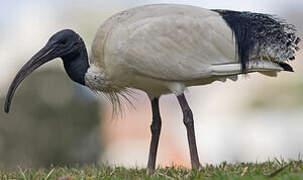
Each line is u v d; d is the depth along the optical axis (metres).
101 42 9.99
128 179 9.41
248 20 9.91
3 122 19.42
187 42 9.77
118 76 10.03
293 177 8.21
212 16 9.95
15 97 19.58
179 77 9.84
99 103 20.14
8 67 22.44
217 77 10.02
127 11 10.08
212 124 30.28
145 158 23.19
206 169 9.73
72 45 10.38
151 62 9.74
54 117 19.59
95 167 11.23
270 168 9.73
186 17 9.84
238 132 30.00
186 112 9.85
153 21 9.77
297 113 30.55
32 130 19.44
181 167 10.51
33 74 19.70
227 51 9.84
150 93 10.31
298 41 9.90
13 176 10.16
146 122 23.66
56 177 10.06
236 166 10.14
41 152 19.36
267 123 30.20
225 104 30.89
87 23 26.94
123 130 23.14
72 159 19.55
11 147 19.33
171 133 26.33
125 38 9.73
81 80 10.39
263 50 9.81
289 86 31.55
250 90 31.69
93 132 19.88
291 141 29.42
